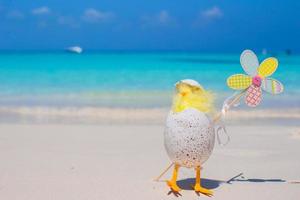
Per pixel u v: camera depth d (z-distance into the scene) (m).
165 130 0.55
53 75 2.49
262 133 1.00
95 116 1.32
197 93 0.54
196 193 0.55
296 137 0.95
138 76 2.43
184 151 0.53
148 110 1.41
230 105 0.58
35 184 0.58
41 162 0.71
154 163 0.70
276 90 0.58
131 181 0.60
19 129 1.04
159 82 2.15
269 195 0.55
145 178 0.61
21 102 1.59
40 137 0.94
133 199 0.53
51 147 0.83
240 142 0.89
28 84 2.10
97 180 0.60
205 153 0.53
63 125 1.11
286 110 1.41
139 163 0.70
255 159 0.74
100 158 0.74
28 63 3.53
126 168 0.67
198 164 0.54
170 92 1.81
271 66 0.58
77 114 1.35
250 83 0.58
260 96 0.58
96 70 2.82
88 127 1.08
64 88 1.96
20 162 0.71
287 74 2.60
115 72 2.68
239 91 0.58
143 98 1.67
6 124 1.13
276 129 1.06
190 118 0.53
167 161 0.72
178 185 0.58
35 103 1.56
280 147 0.84
